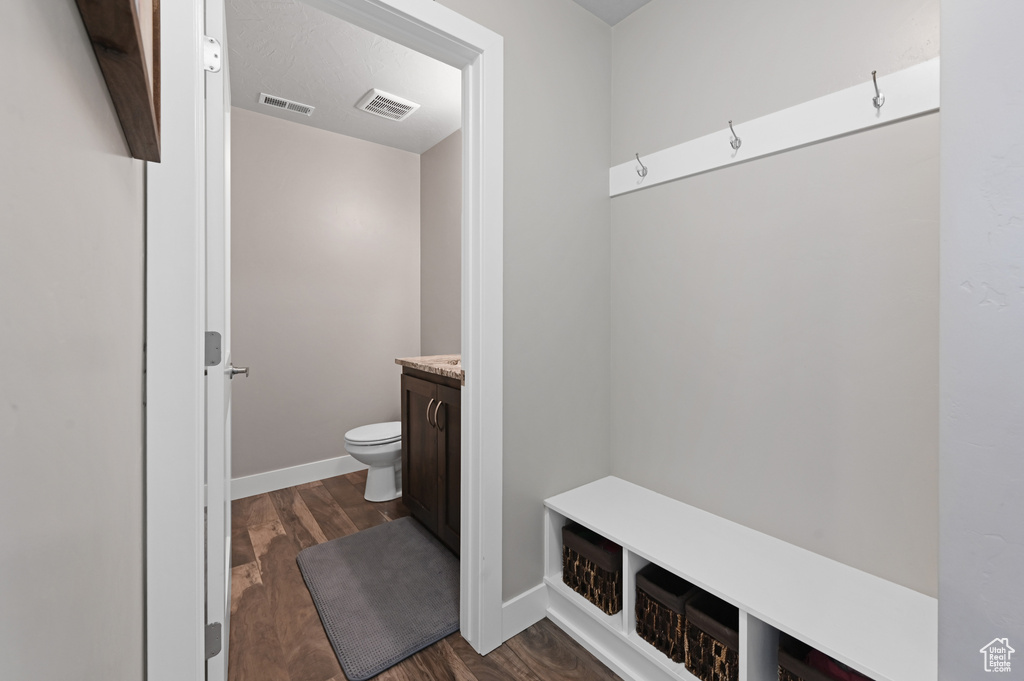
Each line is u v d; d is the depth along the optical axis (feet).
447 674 4.79
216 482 3.49
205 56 3.42
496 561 5.17
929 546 3.92
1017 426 1.95
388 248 11.10
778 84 4.74
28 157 0.50
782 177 4.76
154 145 1.43
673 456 5.78
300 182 9.82
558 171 5.71
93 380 0.93
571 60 5.83
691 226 5.54
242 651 5.06
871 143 4.18
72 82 0.69
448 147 10.46
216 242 3.51
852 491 4.34
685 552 4.57
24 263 0.49
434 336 11.08
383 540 7.52
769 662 4.00
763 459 4.95
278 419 9.68
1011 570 1.96
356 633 5.31
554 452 5.80
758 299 4.97
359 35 6.75
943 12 2.11
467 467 5.18
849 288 4.33
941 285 2.14
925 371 3.93
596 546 5.17
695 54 5.44
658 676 4.49
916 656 3.25
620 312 6.36
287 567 6.73
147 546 2.81
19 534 0.49
